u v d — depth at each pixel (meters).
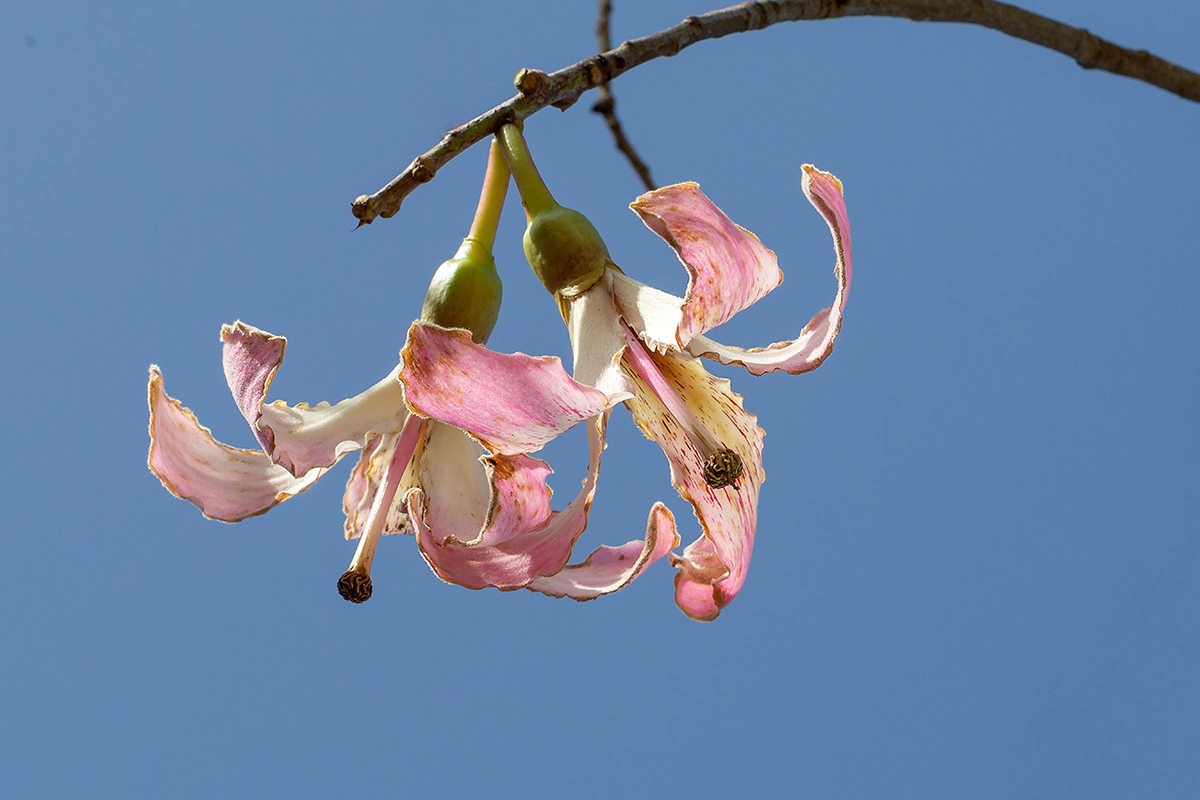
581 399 1.40
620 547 1.45
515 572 1.42
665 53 1.47
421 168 1.44
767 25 1.50
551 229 1.44
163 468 1.43
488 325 1.45
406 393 1.38
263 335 1.41
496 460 1.42
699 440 1.41
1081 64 1.58
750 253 1.41
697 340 1.44
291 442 1.43
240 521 1.44
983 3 1.55
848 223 1.42
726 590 1.43
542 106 1.46
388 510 1.42
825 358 1.42
